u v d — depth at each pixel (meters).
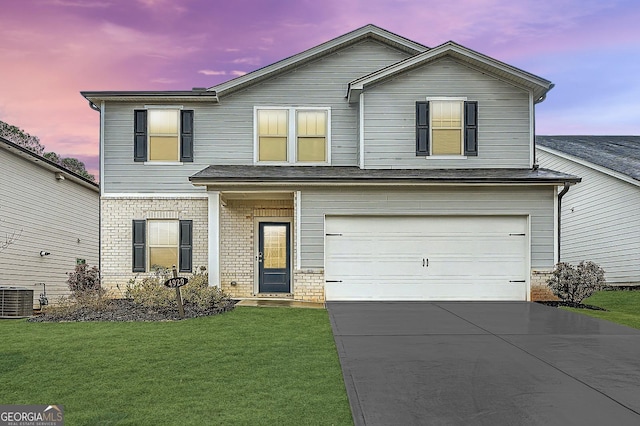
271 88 16.22
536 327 10.35
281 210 16.02
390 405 5.86
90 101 15.87
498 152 15.45
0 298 12.08
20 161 16.58
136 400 5.97
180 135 15.88
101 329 9.99
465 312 12.22
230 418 5.45
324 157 16.16
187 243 15.56
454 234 14.48
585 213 20.73
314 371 7.14
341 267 14.41
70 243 20.16
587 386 6.56
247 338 9.18
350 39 16.25
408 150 15.45
